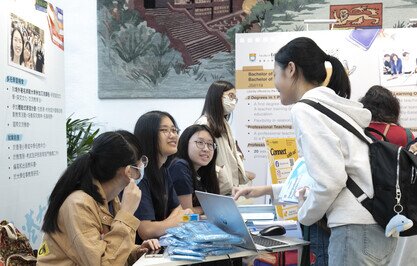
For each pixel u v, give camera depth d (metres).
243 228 1.60
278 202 2.17
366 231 1.47
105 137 1.69
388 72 3.63
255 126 3.83
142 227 1.96
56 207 1.62
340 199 1.50
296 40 1.69
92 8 4.42
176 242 1.66
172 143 2.14
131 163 1.67
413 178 1.46
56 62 2.69
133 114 4.42
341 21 4.08
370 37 3.65
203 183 2.70
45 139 2.50
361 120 1.60
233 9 4.22
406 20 3.98
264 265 2.20
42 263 1.62
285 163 3.23
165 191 2.18
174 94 4.35
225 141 3.24
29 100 2.31
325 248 1.74
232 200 1.56
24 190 2.23
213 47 4.27
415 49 3.60
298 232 2.01
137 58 4.38
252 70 3.82
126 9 4.36
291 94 1.71
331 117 1.54
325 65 1.67
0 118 2.01
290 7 4.14
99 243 1.55
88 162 1.67
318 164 1.46
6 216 2.05
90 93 4.46
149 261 1.52
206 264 1.88
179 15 4.31
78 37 4.44
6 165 2.05
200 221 1.97
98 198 1.64
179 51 4.32
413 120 3.61
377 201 1.47
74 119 4.46
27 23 2.30
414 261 2.68
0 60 2.01
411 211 1.46
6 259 1.64
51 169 2.58
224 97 3.25
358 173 1.49
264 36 3.79
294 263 2.17
